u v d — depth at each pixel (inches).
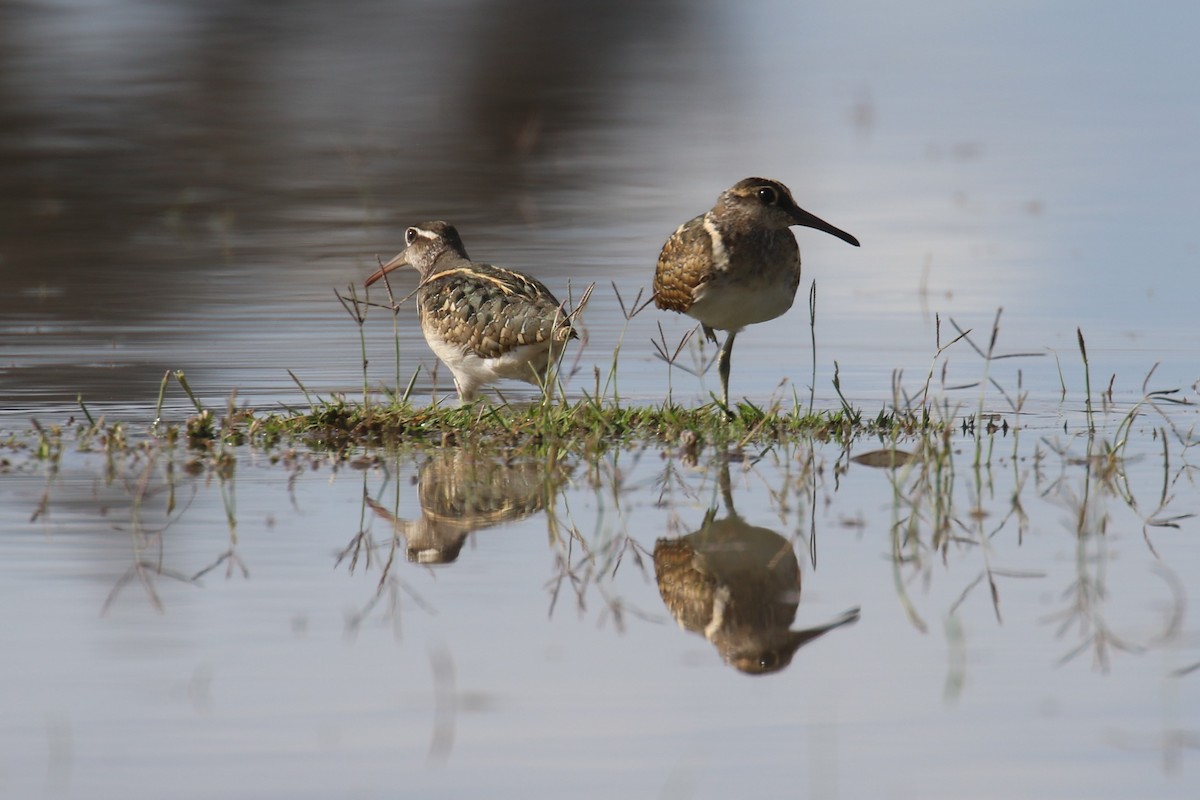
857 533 406.6
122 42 1643.7
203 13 1825.8
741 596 358.9
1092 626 338.0
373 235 929.5
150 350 653.3
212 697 300.4
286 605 350.3
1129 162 1189.1
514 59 1667.1
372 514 424.2
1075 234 921.5
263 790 265.4
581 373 626.5
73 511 422.3
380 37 1739.7
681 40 1893.5
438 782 269.4
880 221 979.9
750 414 533.0
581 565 381.4
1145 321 705.6
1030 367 627.5
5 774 269.7
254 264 847.1
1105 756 279.3
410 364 642.2
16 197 1040.8
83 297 761.0
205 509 427.8
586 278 786.8
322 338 683.4
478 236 908.6
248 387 594.6
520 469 476.7
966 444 508.7
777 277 549.3
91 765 273.0
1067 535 402.6
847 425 524.7
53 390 582.6
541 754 280.2
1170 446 502.3
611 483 458.6
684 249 548.7
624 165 1171.9
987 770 275.1
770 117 1418.6
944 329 699.4
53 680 307.4
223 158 1186.6
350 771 272.7
